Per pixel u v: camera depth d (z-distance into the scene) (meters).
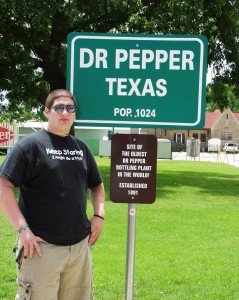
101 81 3.65
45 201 3.15
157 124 3.66
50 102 3.27
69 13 16.03
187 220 9.37
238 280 5.55
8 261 6.03
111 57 3.64
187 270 5.90
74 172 3.24
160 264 6.13
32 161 3.14
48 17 14.78
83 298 3.42
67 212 3.17
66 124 3.23
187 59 3.63
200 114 3.64
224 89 19.39
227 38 17.72
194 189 15.27
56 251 3.16
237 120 68.69
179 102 3.64
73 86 3.66
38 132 3.26
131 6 15.95
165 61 3.64
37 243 3.11
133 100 3.65
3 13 15.59
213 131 68.81
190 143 39.75
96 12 16.52
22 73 16.62
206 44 3.62
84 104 3.66
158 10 16.23
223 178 20.02
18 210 3.10
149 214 9.92
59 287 3.40
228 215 10.12
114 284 5.32
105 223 8.74
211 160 38.47
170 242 7.39
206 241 7.53
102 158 35.09
